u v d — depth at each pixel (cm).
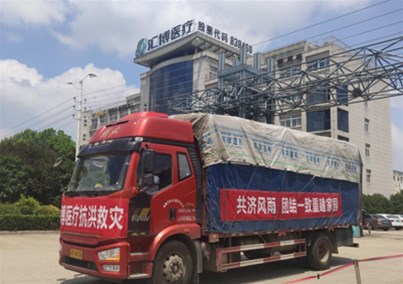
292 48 5572
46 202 2878
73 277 952
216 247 848
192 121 887
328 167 1178
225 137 888
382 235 2906
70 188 823
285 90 2466
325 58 2244
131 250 714
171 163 796
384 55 1997
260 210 936
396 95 2089
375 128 5931
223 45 6675
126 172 730
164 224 760
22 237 1884
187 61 6619
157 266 738
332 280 966
